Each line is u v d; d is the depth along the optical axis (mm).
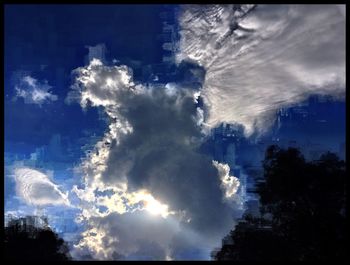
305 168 22359
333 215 21469
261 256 21922
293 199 22422
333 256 20781
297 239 21672
